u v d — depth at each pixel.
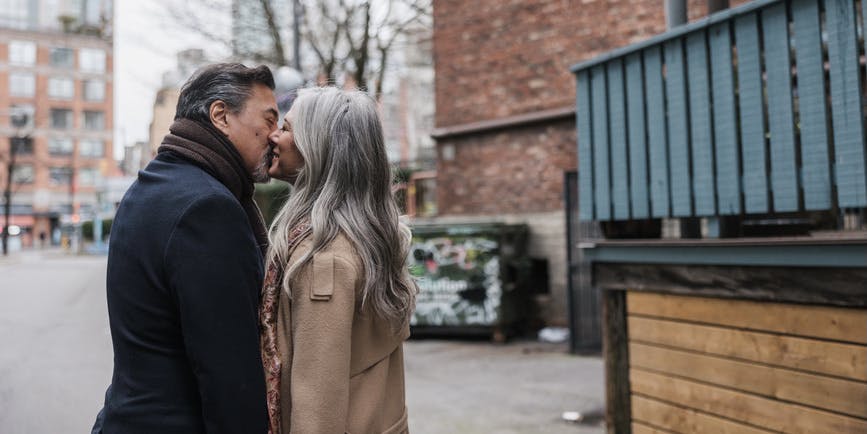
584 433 4.47
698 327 3.05
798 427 2.59
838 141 2.41
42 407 4.81
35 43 59.25
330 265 1.36
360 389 1.43
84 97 61.03
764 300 2.71
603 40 7.90
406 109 26.44
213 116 1.46
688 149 3.07
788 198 2.63
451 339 8.53
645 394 3.34
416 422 4.77
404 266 1.56
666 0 3.73
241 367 1.24
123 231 1.33
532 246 8.57
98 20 62.81
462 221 9.29
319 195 1.48
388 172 1.55
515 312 8.28
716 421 2.94
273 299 1.41
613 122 3.51
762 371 2.74
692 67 3.04
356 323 1.43
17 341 7.24
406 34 9.80
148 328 1.28
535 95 8.52
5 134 56.72
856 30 2.35
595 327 7.39
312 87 1.62
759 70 2.73
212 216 1.28
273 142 1.55
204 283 1.24
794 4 2.59
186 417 1.28
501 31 8.84
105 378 5.62
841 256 2.36
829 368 2.47
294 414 1.29
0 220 56.66
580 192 3.76
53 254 40.31
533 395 5.53
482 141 9.10
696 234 3.50
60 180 59.66
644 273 3.29
